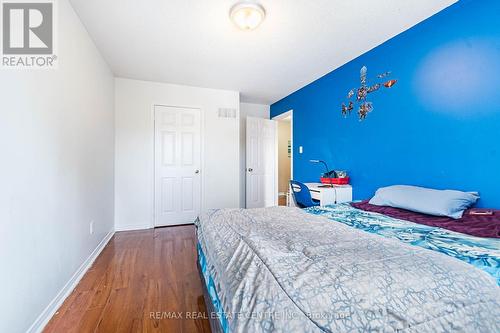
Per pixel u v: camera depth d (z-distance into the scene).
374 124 2.53
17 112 1.22
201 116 3.82
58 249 1.61
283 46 2.49
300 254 1.00
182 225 3.70
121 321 1.43
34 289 1.33
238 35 2.28
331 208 2.10
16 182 1.19
